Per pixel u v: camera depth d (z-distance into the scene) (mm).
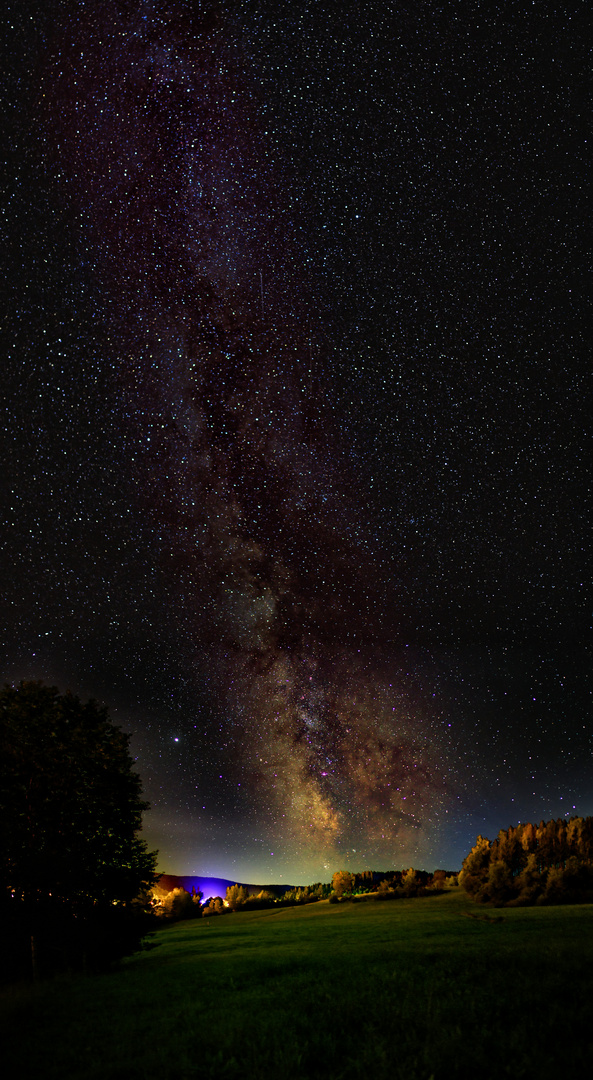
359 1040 7277
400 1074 5918
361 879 59875
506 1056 6227
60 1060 7578
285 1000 10039
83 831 23250
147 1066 6797
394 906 43156
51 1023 9930
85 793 23875
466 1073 5914
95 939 20984
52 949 21109
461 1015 7746
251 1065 6621
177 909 56250
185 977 14375
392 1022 7699
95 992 13078
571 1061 5914
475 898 39625
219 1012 9430
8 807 22406
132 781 25016
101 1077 6668
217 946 24562
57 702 25406
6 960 20641
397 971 11812
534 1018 7414
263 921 43656
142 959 23125
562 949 12531
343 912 43656
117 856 23422
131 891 22859
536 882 36625
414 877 50281
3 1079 7031
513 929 20484
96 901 22031
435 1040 6695
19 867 21031
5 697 24797
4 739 23625
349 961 14500
